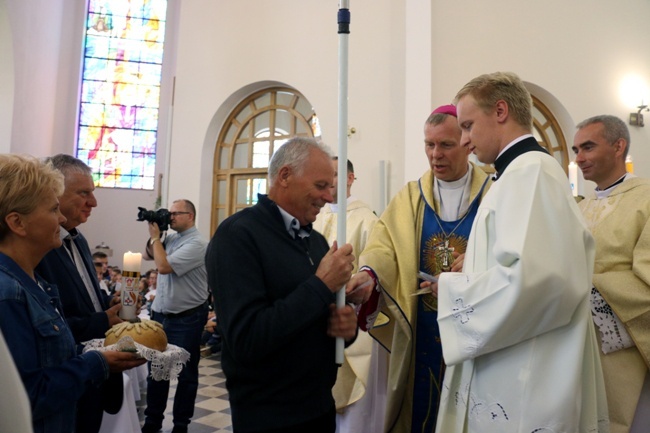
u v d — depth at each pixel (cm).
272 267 132
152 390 326
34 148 955
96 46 1092
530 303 114
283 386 129
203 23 754
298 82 671
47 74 996
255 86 715
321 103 651
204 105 743
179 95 763
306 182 139
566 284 114
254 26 713
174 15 1105
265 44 702
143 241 1074
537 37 589
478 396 126
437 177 204
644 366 183
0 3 828
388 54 611
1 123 849
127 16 1103
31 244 124
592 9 601
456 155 196
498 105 138
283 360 129
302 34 675
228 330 123
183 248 340
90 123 1080
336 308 138
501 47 581
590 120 209
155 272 743
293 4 685
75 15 1077
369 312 185
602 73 597
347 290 163
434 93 563
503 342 119
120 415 220
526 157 129
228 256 130
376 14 623
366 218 263
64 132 1057
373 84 614
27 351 116
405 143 569
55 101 1039
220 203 743
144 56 1104
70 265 181
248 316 121
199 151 740
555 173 126
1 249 123
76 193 182
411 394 199
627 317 179
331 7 657
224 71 731
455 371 137
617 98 597
